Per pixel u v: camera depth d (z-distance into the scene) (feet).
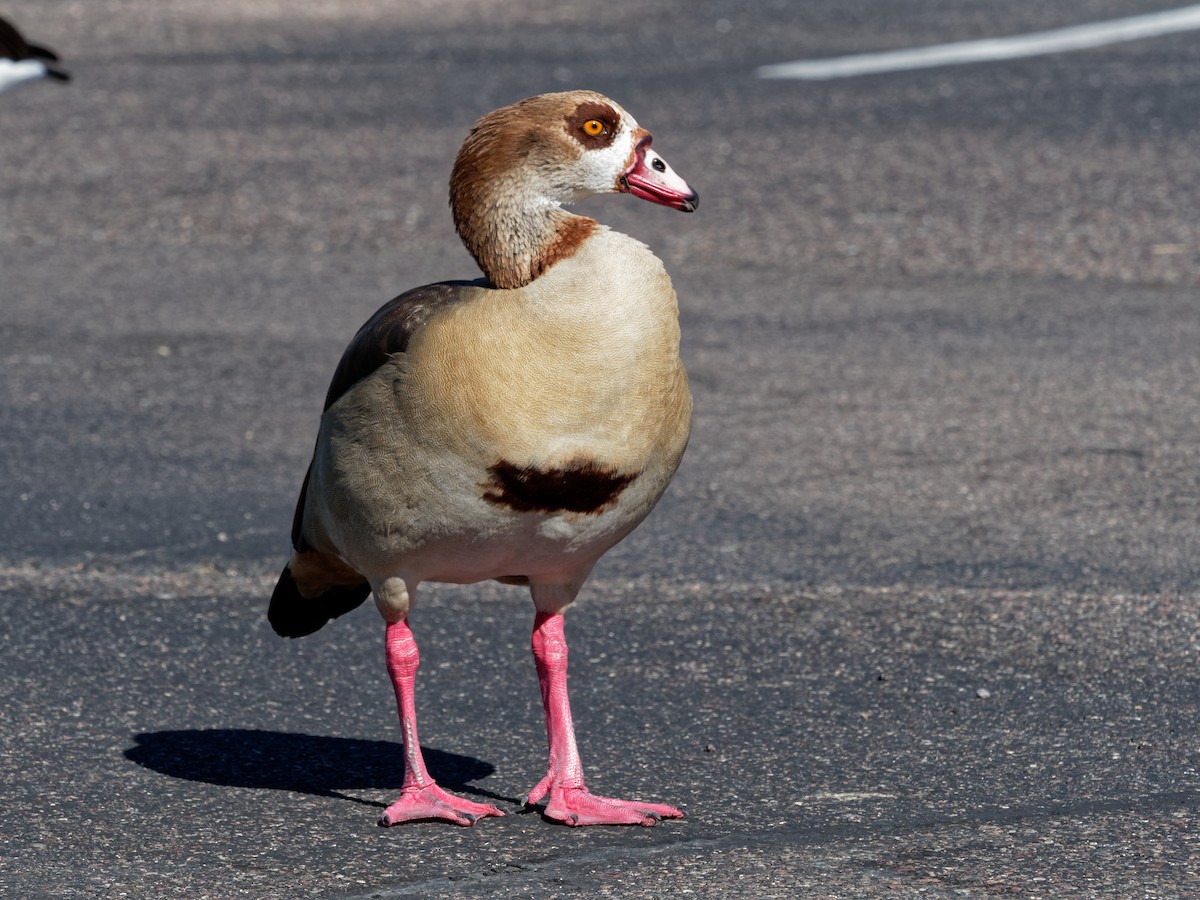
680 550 37.47
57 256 65.41
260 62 100.27
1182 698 29.43
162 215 70.64
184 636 32.96
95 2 119.65
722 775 26.73
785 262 63.05
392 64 98.53
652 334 23.54
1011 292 58.80
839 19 108.06
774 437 45.03
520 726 29.04
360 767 27.37
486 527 23.85
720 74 93.45
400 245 66.23
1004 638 32.30
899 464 42.75
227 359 52.70
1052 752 27.30
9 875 23.00
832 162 75.46
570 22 110.42
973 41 99.50
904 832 24.25
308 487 26.35
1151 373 49.65
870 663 31.27
